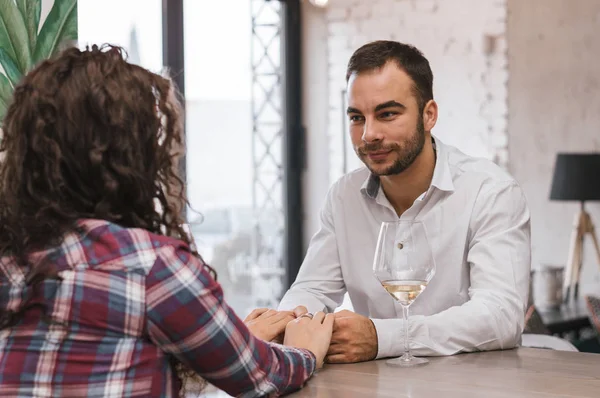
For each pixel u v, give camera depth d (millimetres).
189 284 1053
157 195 1130
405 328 1558
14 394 1007
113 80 1058
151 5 4117
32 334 1021
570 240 4875
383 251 1532
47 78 1056
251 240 4988
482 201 1938
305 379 1329
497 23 4652
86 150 1041
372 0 4906
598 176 4488
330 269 2178
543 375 1395
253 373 1149
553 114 4910
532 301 3691
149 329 1036
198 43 4453
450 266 1991
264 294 5027
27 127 1050
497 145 4773
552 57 4914
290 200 5066
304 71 5098
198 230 4957
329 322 1545
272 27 4934
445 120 4816
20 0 2389
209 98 4727
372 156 1903
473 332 1638
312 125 5082
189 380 1376
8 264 1057
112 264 1030
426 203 2023
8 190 1065
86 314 1016
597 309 3455
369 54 1881
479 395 1252
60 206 1048
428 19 4801
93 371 1016
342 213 2162
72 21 2453
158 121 1102
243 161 4926
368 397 1257
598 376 1380
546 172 4922
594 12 4812
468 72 4750
